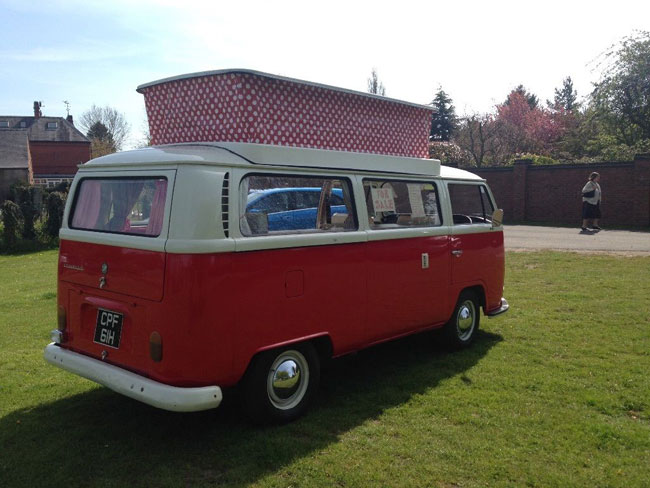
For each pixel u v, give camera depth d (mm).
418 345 6012
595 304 7531
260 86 4141
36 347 6035
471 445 3670
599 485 3201
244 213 3676
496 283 6266
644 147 26000
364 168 4656
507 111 44500
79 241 4102
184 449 3641
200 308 3398
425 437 3799
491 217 6293
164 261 3449
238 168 3680
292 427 3961
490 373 5074
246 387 3832
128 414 4219
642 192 18656
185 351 3395
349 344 4438
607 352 5590
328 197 4328
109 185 4031
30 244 16016
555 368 5164
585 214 17281
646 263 10547
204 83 4297
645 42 25469
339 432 3887
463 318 5812
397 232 4828
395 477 3287
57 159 49344
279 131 4285
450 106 48281
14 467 3414
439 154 30000
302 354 4125
